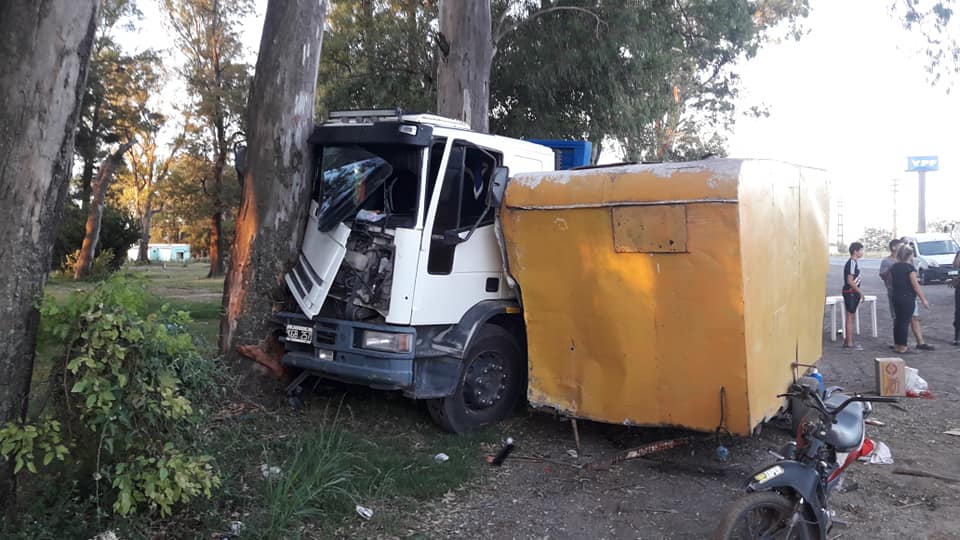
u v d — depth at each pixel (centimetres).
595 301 621
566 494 559
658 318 591
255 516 469
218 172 3756
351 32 1838
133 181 5928
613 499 550
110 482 416
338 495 511
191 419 432
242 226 749
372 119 712
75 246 3150
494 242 717
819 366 1075
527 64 1588
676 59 1794
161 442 421
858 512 521
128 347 403
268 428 654
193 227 6012
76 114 429
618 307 609
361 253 673
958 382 945
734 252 549
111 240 3341
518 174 659
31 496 420
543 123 1675
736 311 555
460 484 573
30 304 414
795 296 691
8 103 403
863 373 1020
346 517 493
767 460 634
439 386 662
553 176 635
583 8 1516
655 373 600
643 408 610
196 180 3816
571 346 642
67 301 408
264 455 560
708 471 605
